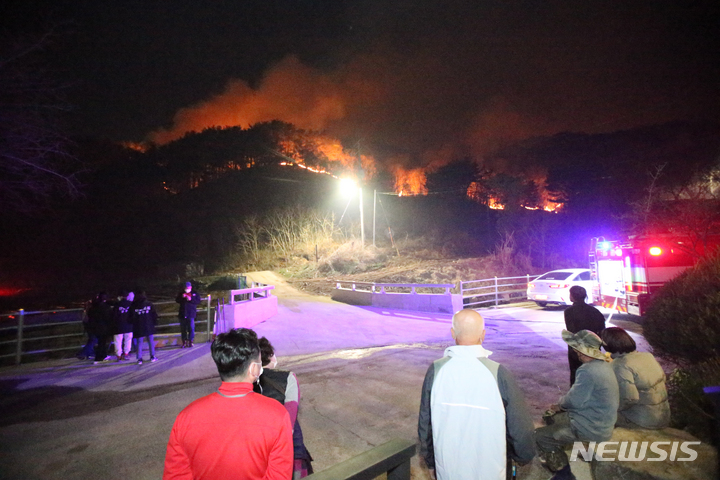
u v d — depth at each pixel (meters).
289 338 11.52
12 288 38.97
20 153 12.52
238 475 1.79
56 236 51.22
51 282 42.12
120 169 73.31
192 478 1.86
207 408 1.88
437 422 2.36
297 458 2.65
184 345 10.54
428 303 16.34
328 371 7.93
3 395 6.95
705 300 4.43
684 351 4.61
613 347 3.79
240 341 1.98
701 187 17.47
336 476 1.59
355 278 29.61
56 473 4.22
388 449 1.85
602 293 13.40
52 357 12.48
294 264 40.53
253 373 2.02
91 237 54.84
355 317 15.42
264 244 49.59
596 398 3.26
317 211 50.25
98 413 5.98
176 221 65.44
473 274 26.66
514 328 12.23
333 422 5.36
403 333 12.13
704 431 3.64
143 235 57.12
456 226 48.62
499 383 2.32
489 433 2.25
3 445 4.92
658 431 3.60
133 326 8.99
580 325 4.84
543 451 3.67
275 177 86.75
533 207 51.75
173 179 95.88
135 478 4.11
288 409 2.65
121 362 9.08
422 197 67.56
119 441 4.96
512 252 30.53
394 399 6.16
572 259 31.05
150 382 7.56
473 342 2.49
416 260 33.91
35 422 5.66
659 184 24.73
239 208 67.38
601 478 3.32
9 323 17.17
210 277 38.47
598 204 35.47
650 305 5.21
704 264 4.87
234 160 101.69
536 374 7.09
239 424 1.84
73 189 14.27
